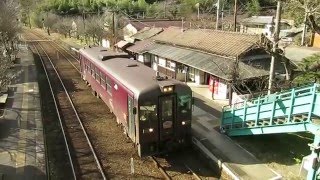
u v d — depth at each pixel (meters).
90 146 16.39
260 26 51.47
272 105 13.37
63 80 30.80
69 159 15.23
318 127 11.13
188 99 14.74
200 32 29.83
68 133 18.16
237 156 14.59
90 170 14.31
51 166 14.69
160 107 14.18
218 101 22.67
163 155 15.62
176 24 51.00
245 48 21.89
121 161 15.09
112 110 19.03
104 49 26.28
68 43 60.34
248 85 21.50
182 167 14.59
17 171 13.30
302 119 12.02
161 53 29.75
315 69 18.31
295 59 26.97
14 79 28.55
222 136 16.89
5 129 17.62
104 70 19.73
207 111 20.67
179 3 76.12
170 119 14.57
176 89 14.37
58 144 16.89
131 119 14.95
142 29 44.09
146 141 14.28
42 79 31.39
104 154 15.71
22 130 17.55
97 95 24.14
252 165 13.77
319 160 10.35
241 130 15.62
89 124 19.44
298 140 16.12
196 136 16.84
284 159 14.27
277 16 15.46
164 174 13.81
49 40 68.94
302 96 11.84
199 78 26.97
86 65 26.81
